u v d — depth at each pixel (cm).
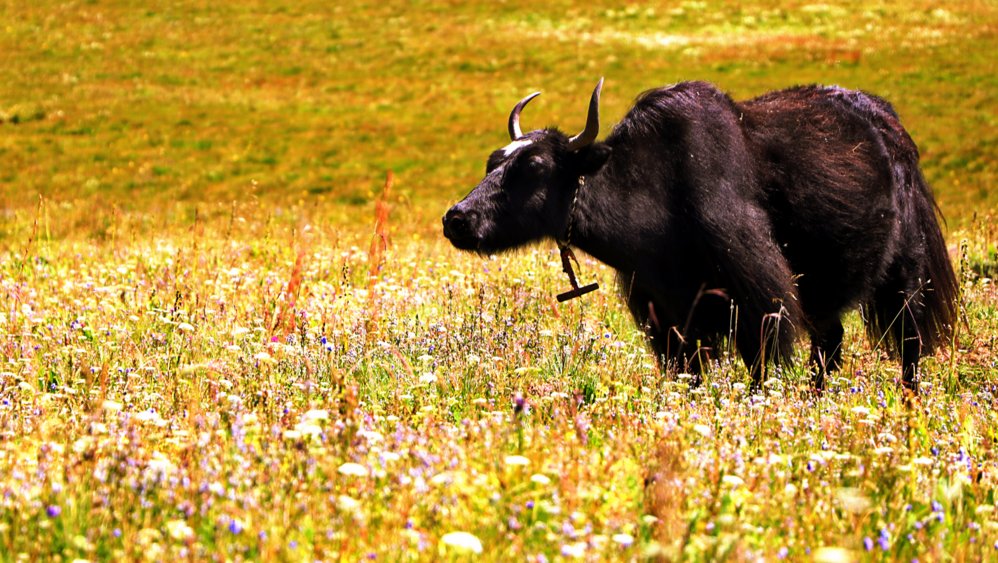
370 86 12012
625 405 1752
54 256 3797
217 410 1526
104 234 5694
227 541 1062
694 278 2095
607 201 2064
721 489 1234
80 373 1880
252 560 1036
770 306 2036
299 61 13075
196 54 13275
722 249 2020
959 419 1695
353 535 1074
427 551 1043
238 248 3953
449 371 1903
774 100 2292
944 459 1440
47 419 1516
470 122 10594
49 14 14775
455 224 2042
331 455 1252
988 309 2788
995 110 10088
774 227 2139
